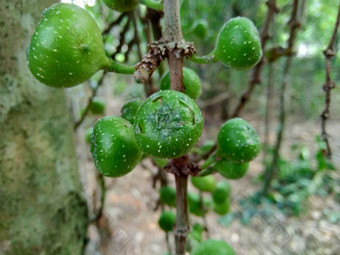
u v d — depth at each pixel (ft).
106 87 1.19
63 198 0.53
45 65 0.27
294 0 0.59
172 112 0.23
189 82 0.38
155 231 1.22
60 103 0.54
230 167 0.38
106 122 0.31
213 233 1.26
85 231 0.60
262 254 1.17
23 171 0.47
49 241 0.51
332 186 1.43
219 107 2.13
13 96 0.45
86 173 1.03
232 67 0.34
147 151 0.24
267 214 1.35
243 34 0.32
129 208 1.33
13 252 0.46
